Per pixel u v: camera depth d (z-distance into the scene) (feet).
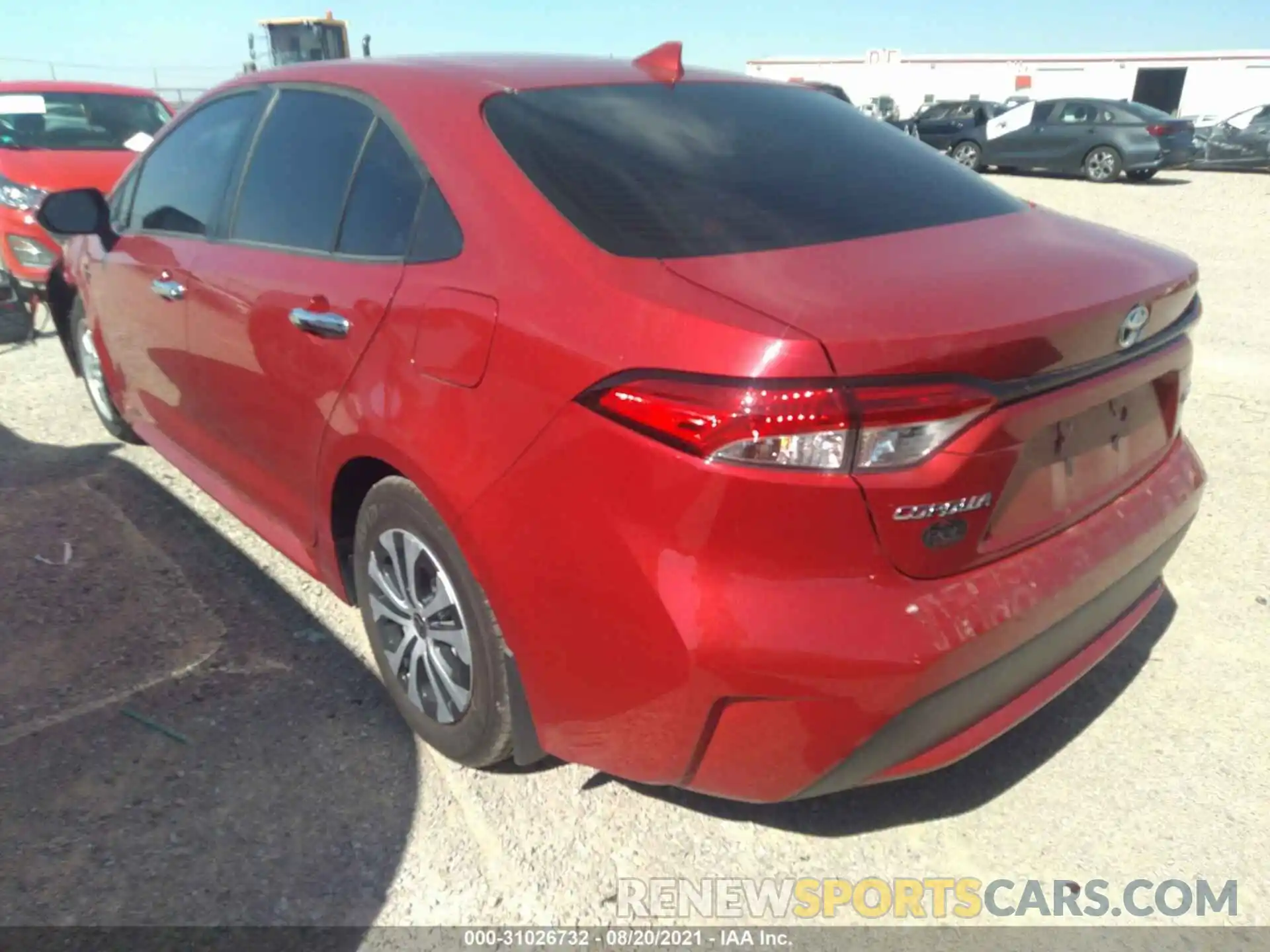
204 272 10.21
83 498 13.56
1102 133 58.75
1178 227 40.14
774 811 8.21
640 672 6.25
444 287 7.26
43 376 19.22
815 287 6.18
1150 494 7.88
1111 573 7.25
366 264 8.14
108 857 7.54
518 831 7.93
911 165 8.84
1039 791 8.43
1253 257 33.09
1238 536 12.66
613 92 8.66
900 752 6.37
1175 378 7.94
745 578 5.90
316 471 8.91
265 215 9.65
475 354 6.90
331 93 9.29
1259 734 9.06
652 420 5.89
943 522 6.08
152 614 10.75
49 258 21.63
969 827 8.07
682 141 8.09
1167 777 8.57
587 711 6.72
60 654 10.02
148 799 8.11
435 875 7.48
